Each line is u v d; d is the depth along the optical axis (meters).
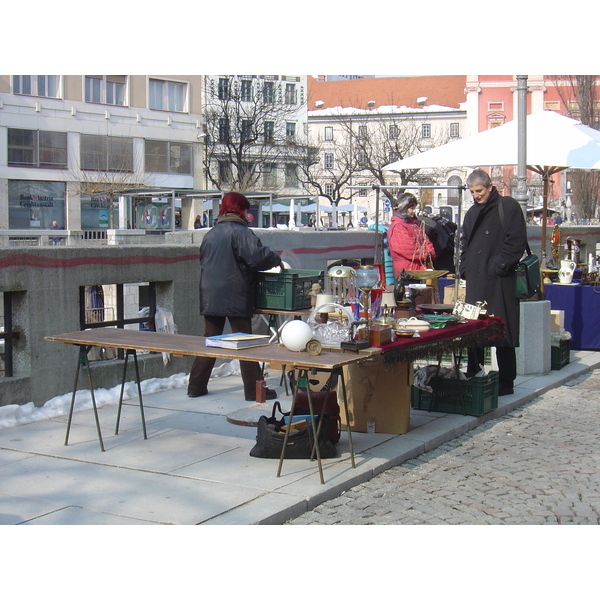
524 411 6.79
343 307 5.04
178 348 4.77
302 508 4.17
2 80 38.81
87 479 4.59
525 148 8.40
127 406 6.59
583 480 4.82
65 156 41.41
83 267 6.67
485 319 6.11
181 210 45.09
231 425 5.94
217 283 6.64
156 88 45.50
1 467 4.86
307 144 63.28
